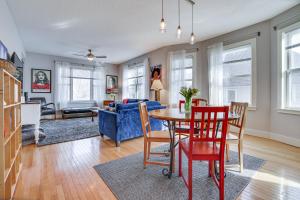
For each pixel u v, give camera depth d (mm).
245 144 3053
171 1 2734
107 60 7379
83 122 5328
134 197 1524
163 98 5395
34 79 6059
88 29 3922
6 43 2775
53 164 2242
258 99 3619
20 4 2830
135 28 3863
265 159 2369
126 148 2930
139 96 6746
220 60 4172
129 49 5668
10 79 1584
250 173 1965
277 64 3258
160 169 2098
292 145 2986
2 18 2537
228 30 3988
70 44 5055
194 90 2227
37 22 3523
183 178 1741
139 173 1988
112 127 3137
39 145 3051
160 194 1569
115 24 3633
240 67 4008
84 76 7188
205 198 1506
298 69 2996
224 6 2902
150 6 2893
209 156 1443
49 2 2771
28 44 5031
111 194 1578
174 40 4730
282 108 3178
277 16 3246
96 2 2771
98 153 2672
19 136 2008
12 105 1546
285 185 1715
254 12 3129
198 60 4781
